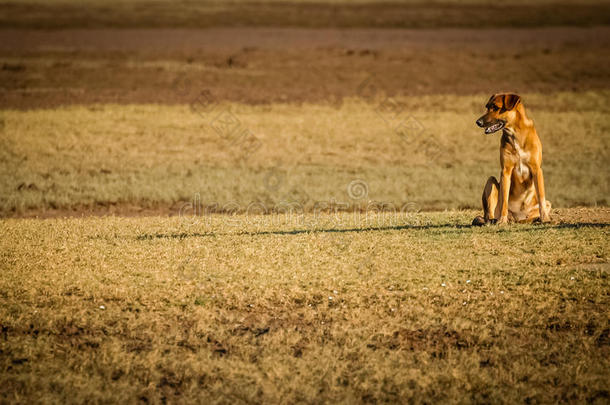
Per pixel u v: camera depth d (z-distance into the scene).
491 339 20.12
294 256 26.00
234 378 18.58
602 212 33.50
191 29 125.12
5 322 20.64
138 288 22.97
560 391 17.94
